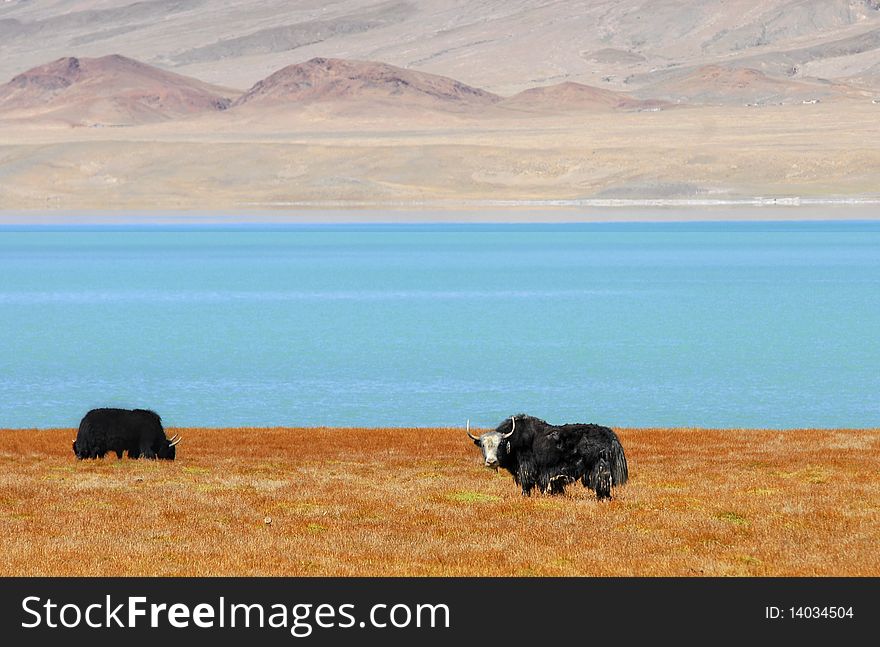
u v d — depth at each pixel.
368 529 80.56
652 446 134.00
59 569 70.56
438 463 120.44
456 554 73.62
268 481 104.06
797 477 104.94
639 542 76.31
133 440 120.44
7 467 113.94
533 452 89.44
